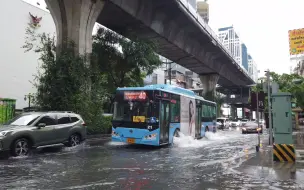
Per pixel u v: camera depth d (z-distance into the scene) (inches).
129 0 901.2
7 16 1279.5
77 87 756.6
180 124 657.6
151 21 1039.6
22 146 444.5
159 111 561.0
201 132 803.4
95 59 850.8
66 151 515.5
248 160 414.3
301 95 1330.0
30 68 1366.9
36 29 1370.6
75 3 806.5
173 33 1207.6
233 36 4758.9
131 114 566.6
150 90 560.1
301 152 502.9
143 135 549.0
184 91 711.1
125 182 280.7
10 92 1280.8
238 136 1035.3
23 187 257.0
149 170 345.7
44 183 271.9
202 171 343.0
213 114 937.5
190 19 1147.3
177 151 538.6
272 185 272.2
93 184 269.6
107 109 1053.8
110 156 458.9
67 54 773.3
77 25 804.0
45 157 440.8
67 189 250.5
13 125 464.4
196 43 1451.8
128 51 1011.9
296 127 1449.3
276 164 380.5
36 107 765.3
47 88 754.8
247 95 3321.9
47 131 486.9
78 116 575.2
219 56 1786.4
